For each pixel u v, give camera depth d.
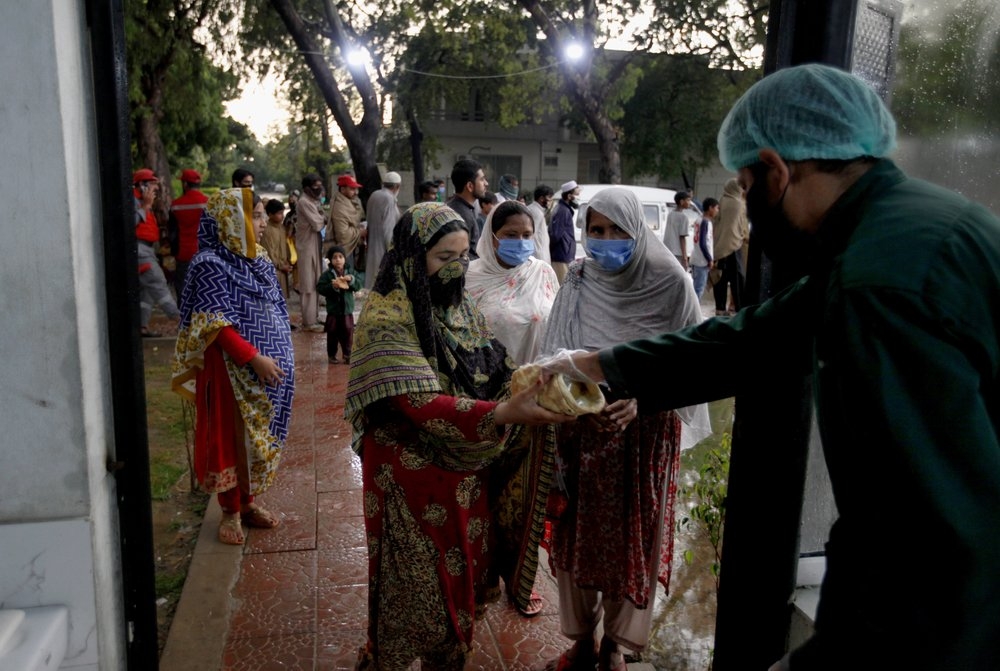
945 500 0.98
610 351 1.77
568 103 22.69
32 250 1.57
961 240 1.05
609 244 2.40
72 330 1.61
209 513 3.83
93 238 1.70
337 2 18.50
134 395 1.79
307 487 4.21
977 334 1.02
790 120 1.22
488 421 1.83
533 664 2.70
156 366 6.67
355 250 11.38
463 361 2.08
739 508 2.03
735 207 9.41
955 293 1.02
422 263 1.95
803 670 1.18
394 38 21.08
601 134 18.55
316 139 29.28
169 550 3.51
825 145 1.20
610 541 2.32
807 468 2.05
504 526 2.20
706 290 13.08
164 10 13.83
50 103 1.52
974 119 2.22
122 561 1.84
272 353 3.32
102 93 1.67
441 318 2.06
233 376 3.27
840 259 1.12
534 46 21.41
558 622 2.97
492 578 2.23
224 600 3.06
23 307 1.58
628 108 27.38
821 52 1.77
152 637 1.91
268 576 3.26
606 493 2.30
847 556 1.13
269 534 3.63
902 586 1.03
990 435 0.99
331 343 7.16
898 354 1.01
